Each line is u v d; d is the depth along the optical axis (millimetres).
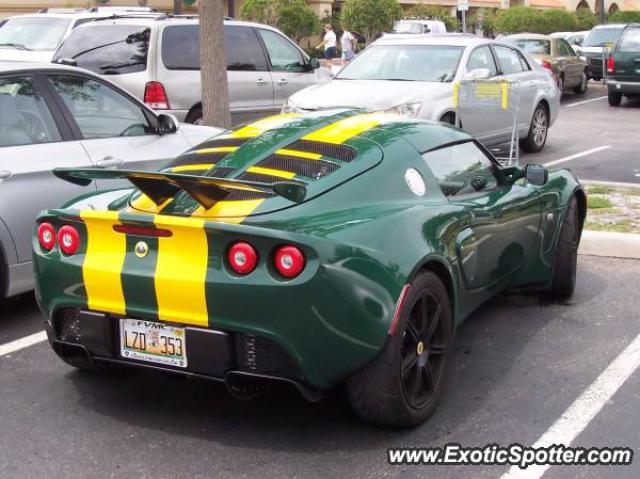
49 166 5871
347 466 3877
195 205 4082
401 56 11336
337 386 4574
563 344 5332
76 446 4098
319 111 5207
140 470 3865
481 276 4883
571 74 21469
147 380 4859
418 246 4043
